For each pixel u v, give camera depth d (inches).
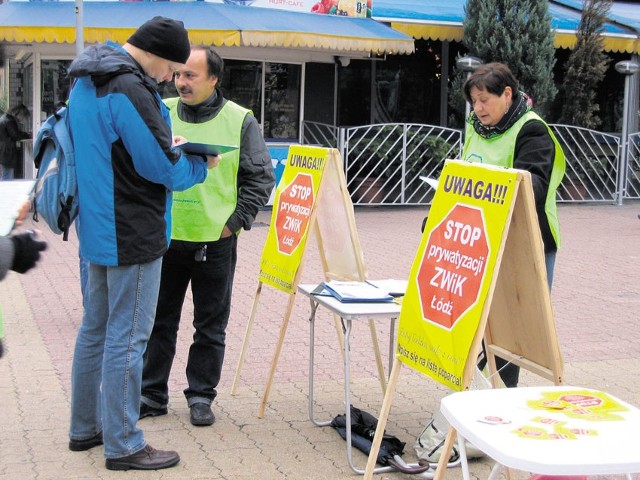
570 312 303.0
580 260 401.1
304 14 534.9
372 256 401.4
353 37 507.8
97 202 153.6
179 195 182.7
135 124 149.4
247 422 190.1
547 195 163.9
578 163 604.7
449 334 136.1
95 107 151.7
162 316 189.2
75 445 170.9
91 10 488.7
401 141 559.2
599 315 299.1
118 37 468.4
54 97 518.0
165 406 192.9
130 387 160.6
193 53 183.0
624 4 710.5
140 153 149.9
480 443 104.3
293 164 201.2
